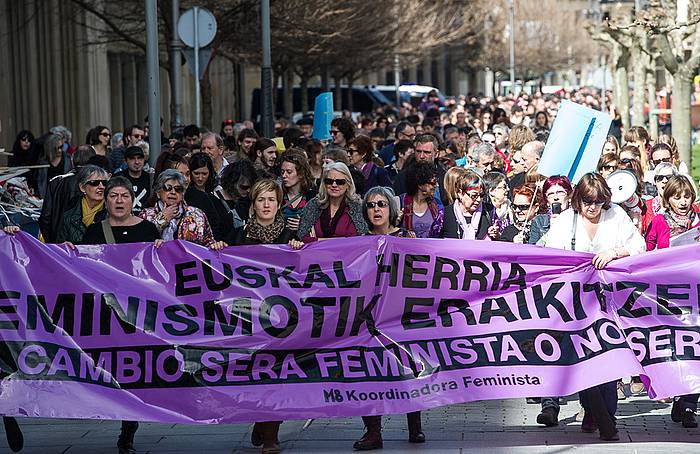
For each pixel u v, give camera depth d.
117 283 10.75
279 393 10.70
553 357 11.01
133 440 11.20
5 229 10.73
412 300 10.98
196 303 10.77
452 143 22.23
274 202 11.34
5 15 38.53
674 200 13.09
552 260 11.07
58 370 10.61
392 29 58.62
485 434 11.41
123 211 11.32
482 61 103.94
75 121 43.34
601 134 13.84
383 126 33.94
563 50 108.56
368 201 11.41
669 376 11.05
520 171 16.66
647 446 10.73
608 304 11.14
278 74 53.53
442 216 13.77
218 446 11.05
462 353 10.96
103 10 39.31
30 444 11.22
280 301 10.82
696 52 29.45
